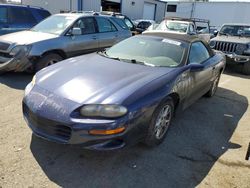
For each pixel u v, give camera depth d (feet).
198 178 9.57
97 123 8.87
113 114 8.98
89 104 9.09
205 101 18.37
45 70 11.92
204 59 15.69
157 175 9.55
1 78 19.57
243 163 10.71
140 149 11.09
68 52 21.03
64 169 9.44
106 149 9.14
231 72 30.48
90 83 10.16
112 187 8.77
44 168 9.41
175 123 14.16
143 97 9.75
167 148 11.41
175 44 13.97
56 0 72.13
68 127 9.05
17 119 12.87
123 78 10.67
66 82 10.34
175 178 9.48
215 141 12.48
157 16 116.26
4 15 24.73
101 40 23.85
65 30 21.01
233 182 9.50
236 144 12.33
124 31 26.81
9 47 18.69
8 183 8.54
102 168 9.67
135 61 12.83
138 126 9.67
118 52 14.24
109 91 9.62
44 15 28.02
